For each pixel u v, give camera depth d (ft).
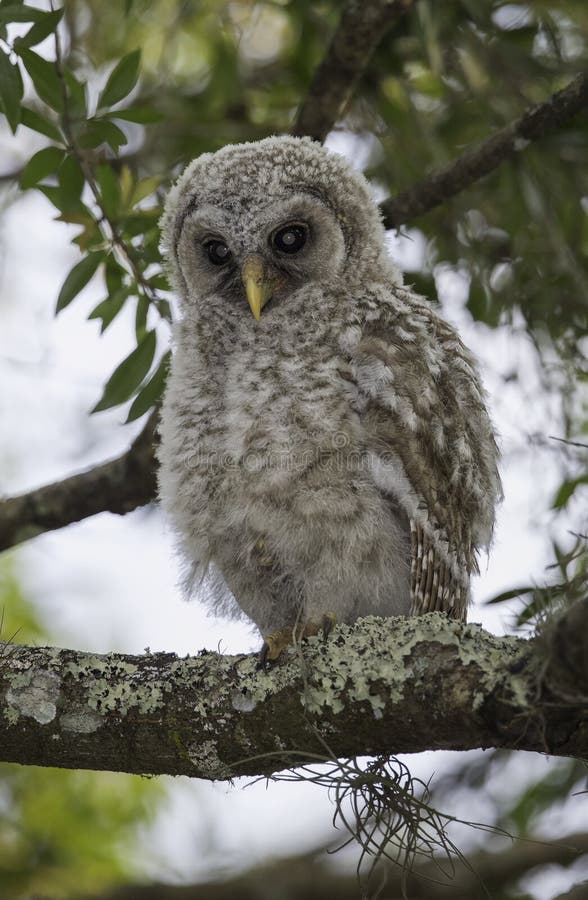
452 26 39.68
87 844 42.57
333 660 23.07
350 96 42.04
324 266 31.32
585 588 21.75
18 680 24.20
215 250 32.27
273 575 28.86
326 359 28.25
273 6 43.09
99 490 37.76
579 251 41.34
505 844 37.83
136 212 33.04
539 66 40.19
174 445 29.07
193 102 45.78
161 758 23.90
